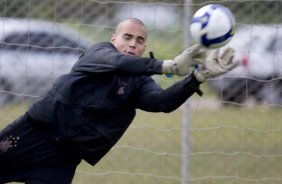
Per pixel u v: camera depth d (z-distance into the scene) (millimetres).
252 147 26734
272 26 24062
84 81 15852
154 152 24734
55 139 16406
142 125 26188
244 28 25656
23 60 25953
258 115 26625
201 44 14312
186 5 23156
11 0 26344
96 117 16219
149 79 16859
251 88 26375
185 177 23375
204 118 27156
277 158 26438
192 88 15078
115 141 16812
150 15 25531
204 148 27047
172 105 15781
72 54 25750
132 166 26875
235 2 25828
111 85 16016
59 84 16016
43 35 26031
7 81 25906
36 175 16875
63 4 26109
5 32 25984
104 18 25844
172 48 25953
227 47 14289
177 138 27203
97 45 15859
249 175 25797
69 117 16031
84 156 16656
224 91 26578
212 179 25484
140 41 16438
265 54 25844
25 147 16703
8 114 25969
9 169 17031
